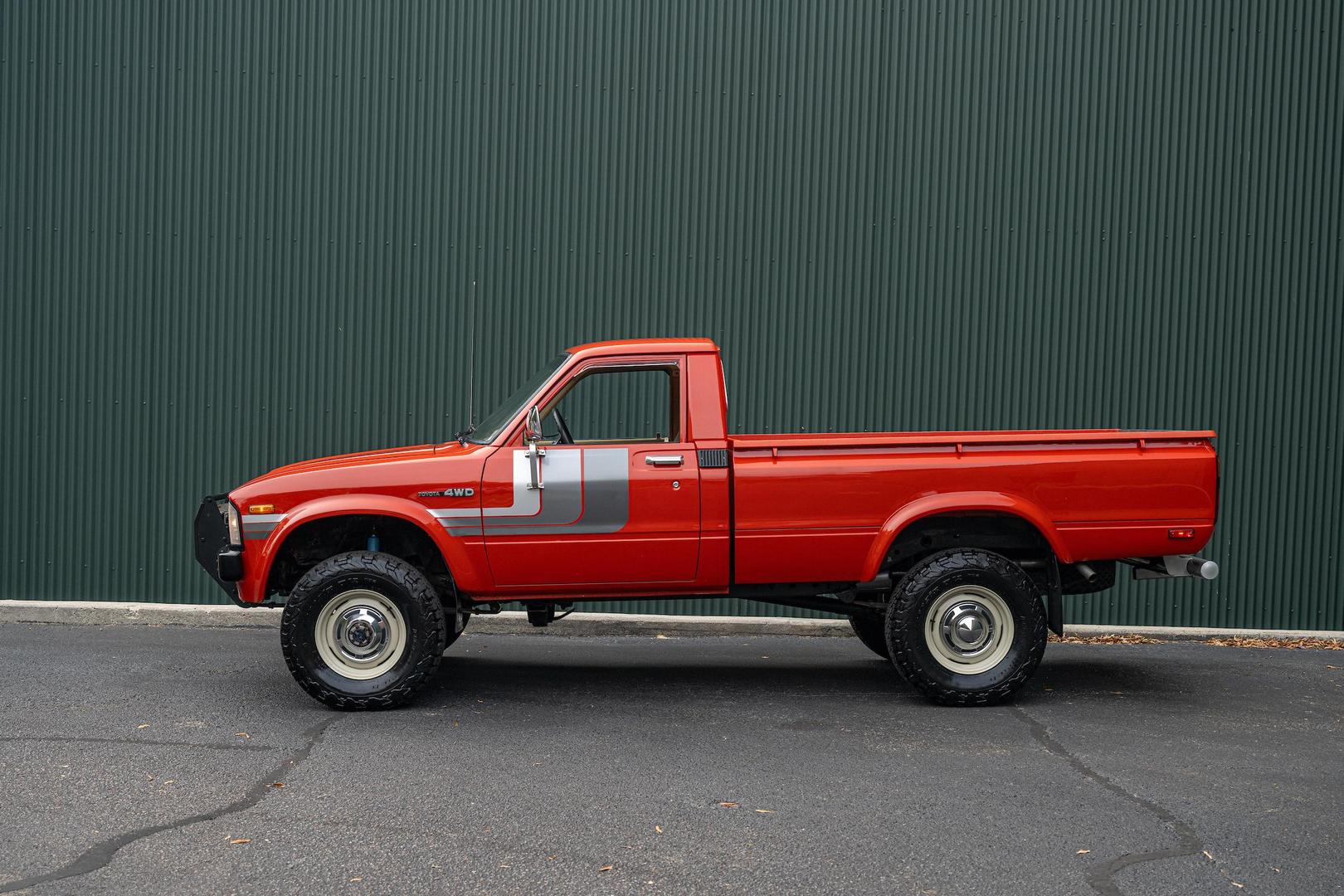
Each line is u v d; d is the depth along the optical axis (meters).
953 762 5.68
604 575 6.81
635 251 9.59
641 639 9.12
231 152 9.59
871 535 6.82
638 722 6.43
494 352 9.64
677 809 4.94
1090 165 9.55
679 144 9.56
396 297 9.63
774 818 4.84
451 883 4.13
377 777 5.32
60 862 4.27
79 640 8.62
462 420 9.67
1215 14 9.52
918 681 6.74
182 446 9.70
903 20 9.53
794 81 9.55
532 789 5.19
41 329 9.66
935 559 6.80
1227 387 9.59
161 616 9.44
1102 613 9.60
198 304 9.65
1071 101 9.55
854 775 5.45
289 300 9.64
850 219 9.56
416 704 6.80
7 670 7.51
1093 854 4.48
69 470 9.70
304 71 9.57
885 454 6.85
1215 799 5.16
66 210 9.62
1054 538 6.82
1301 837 4.69
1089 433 7.16
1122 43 9.52
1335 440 9.59
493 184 9.59
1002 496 6.81
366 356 9.66
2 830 4.58
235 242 9.62
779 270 9.59
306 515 6.61
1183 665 8.30
